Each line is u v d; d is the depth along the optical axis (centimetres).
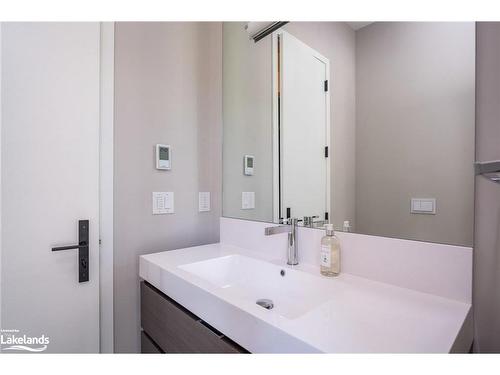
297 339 56
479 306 76
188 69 150
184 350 92
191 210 151
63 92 108
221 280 123
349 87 103
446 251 79
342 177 105
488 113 76
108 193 121
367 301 77
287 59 128
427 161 84
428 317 67
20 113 99
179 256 125
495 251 76
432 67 84
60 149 108
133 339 129
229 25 161
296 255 113
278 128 132
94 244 116
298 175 121
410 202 87
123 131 126
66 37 109
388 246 90
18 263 99
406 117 89
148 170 134
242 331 68
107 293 121
